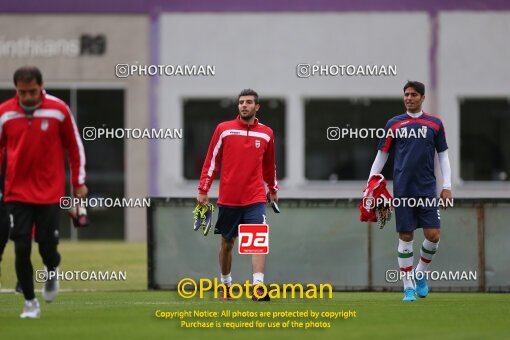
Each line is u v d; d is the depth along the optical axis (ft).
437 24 259.80
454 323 101.91
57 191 100.99
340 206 138.82
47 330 95.71
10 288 146.20
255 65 260.42
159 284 140.77
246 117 122.83
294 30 260.21
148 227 140.56
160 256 140.56
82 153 102.58
